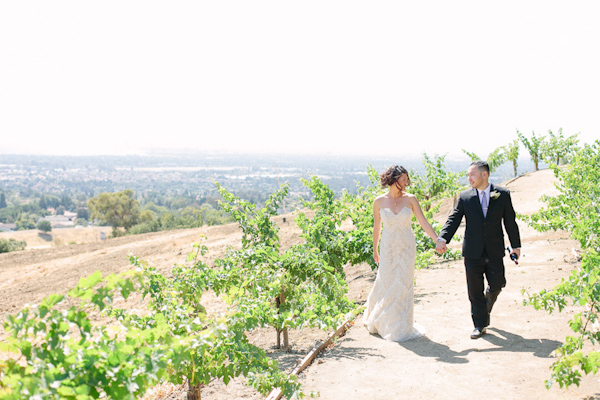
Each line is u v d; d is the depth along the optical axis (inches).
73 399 79.9
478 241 199.2
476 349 190.2
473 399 147.5
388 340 213.5
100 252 947.3
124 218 3535.9
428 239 344.8
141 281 92.4
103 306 88.6
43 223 6323.8
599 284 135.6
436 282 313.3
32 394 71.7
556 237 423.5
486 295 206.4
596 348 173.2
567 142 1048.2
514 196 791.1
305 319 188.1
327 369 184.2
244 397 173.8
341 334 233.3
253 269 230.8
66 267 820.6
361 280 390.6
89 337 90.7
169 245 898.7
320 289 235.8
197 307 184.7
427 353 191.6
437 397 151.1
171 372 137.4
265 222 282.2
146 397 184.1
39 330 84.9
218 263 219.5
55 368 80.1
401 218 213.3
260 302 162.2
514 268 322.0
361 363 187.0
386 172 215.8
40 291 622.5
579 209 316.2
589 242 255.1
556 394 143.2
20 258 970.1
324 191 325.1
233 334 144.6
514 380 156.9
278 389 163.0
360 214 354.6
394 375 171.9
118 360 87.7
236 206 284.0
